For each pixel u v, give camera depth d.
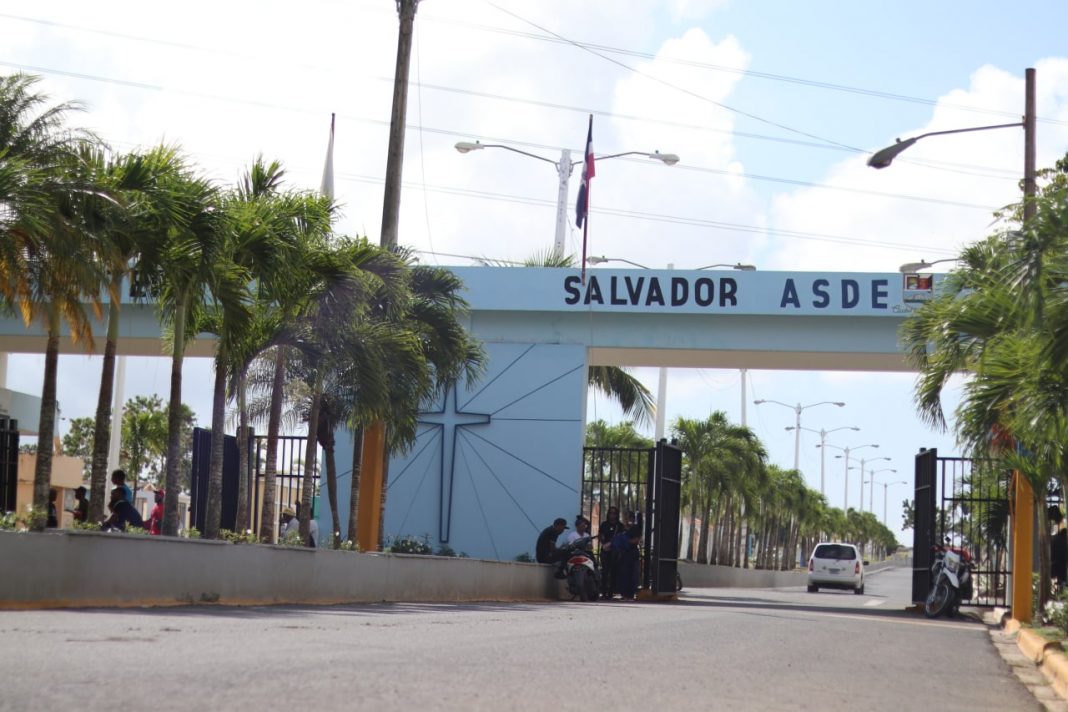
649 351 31.78
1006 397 15.30
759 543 87.56
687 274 30.58
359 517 25.53
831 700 7.71
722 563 64.88
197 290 17.38
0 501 22.14
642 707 6.61
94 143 15.84
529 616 15.82
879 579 84.81
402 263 21.94
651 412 38.88
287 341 20.62
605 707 6.50
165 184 16.00
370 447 25.69
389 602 18.34
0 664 6.90
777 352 30.94
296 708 5.67
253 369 22.02
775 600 31.95
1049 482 22.22
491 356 31.47
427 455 31.42
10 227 14.28
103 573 13.05
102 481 16.66
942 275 29.33
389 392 22.14
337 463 31.66
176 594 14.06
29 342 32.88
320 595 16.78
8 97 15.54
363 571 17.92
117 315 16.73
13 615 10.84
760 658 10.59
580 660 9.16
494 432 31.27
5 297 16.38
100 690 5.97
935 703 8.15
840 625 17.83
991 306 15.35
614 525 27.12
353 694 6.28
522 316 31.52
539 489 30.92
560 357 31.30
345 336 20.69
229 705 5.66
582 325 31.36
